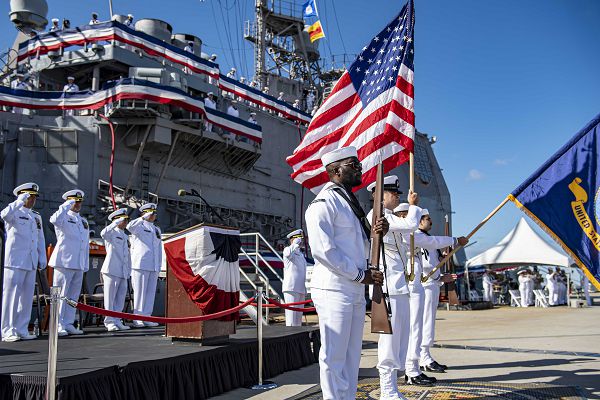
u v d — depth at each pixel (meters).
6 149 16.53
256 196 23.89
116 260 9.98
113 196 16.52
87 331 9.54
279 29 33.72
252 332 8.32
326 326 3.96
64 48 19.09
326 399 3.88
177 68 20.86
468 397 5.28
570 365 7.31
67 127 17.28
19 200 8.06
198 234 6.78
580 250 5.96
